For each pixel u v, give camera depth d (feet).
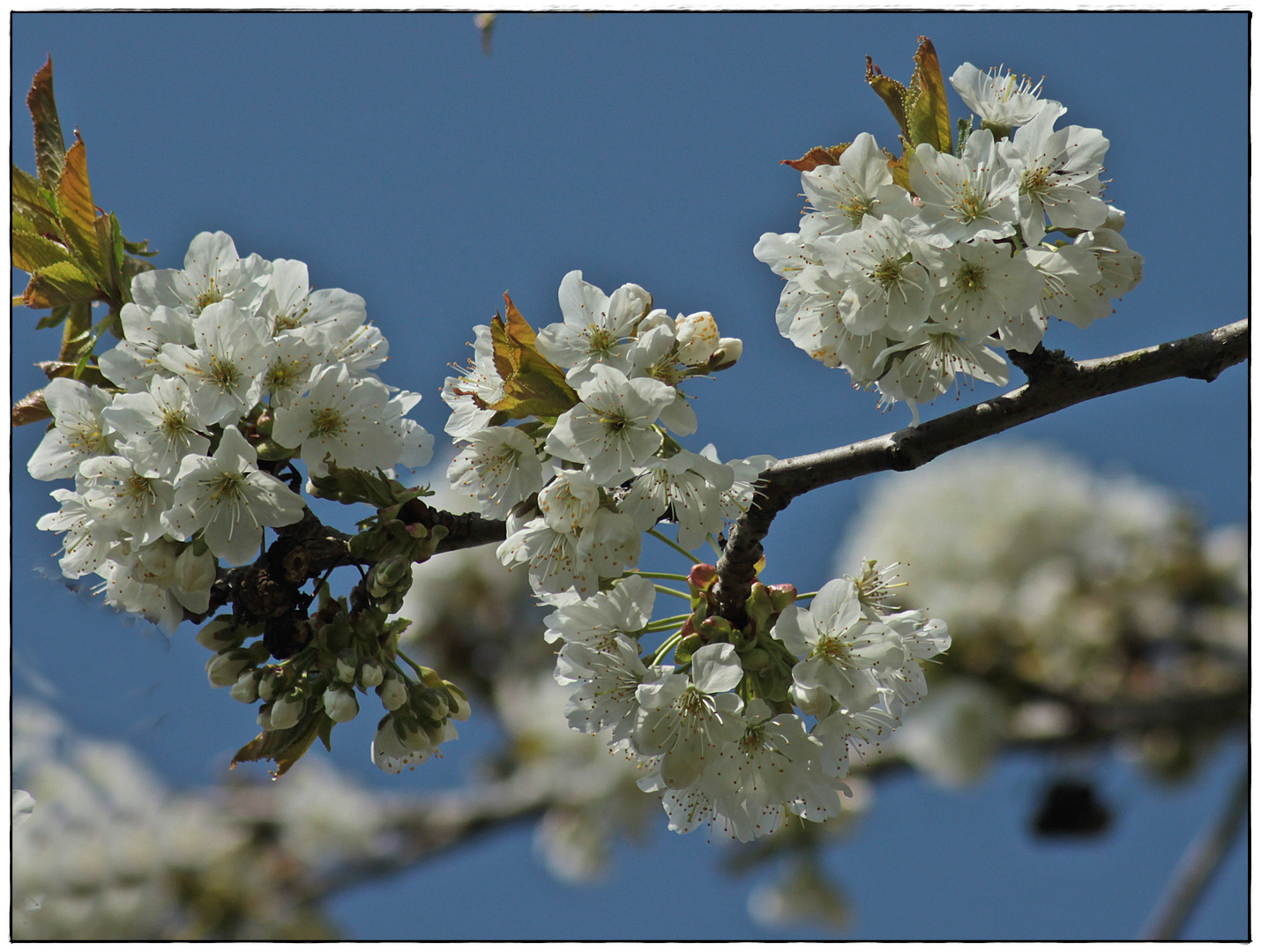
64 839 7.34
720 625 5.57
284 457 5.59
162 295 5.63
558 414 5.56
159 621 5.62
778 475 5.57
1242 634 7.72
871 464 5.58
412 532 5.57
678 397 5.54
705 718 5.55
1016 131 5.64
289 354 5.59
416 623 8.05
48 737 5.73
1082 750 7.69
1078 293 5.63
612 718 5.58
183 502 5.56
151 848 7.68
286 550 5.59
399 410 5.63
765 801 5.57
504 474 5.57
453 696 5.60
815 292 5.63
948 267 5.58
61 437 5.61
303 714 5.57
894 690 5.61
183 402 5.56
